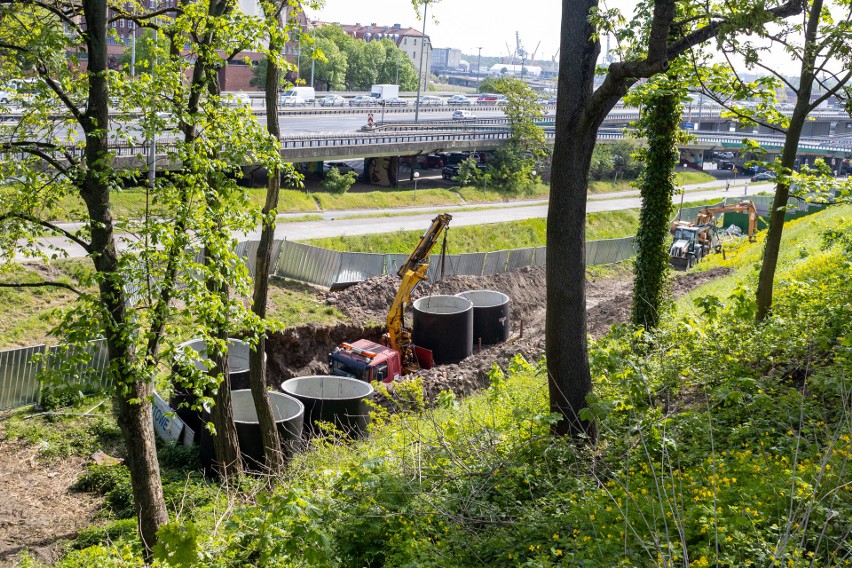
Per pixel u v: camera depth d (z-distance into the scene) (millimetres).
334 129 67875
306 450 16109
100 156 11523
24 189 12039
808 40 15000
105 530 13797
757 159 16375
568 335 12414
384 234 43250
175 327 12203
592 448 10695
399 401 21109
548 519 8836
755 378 12523
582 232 12469
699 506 7746
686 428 10633
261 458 17500
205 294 12148
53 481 16969
